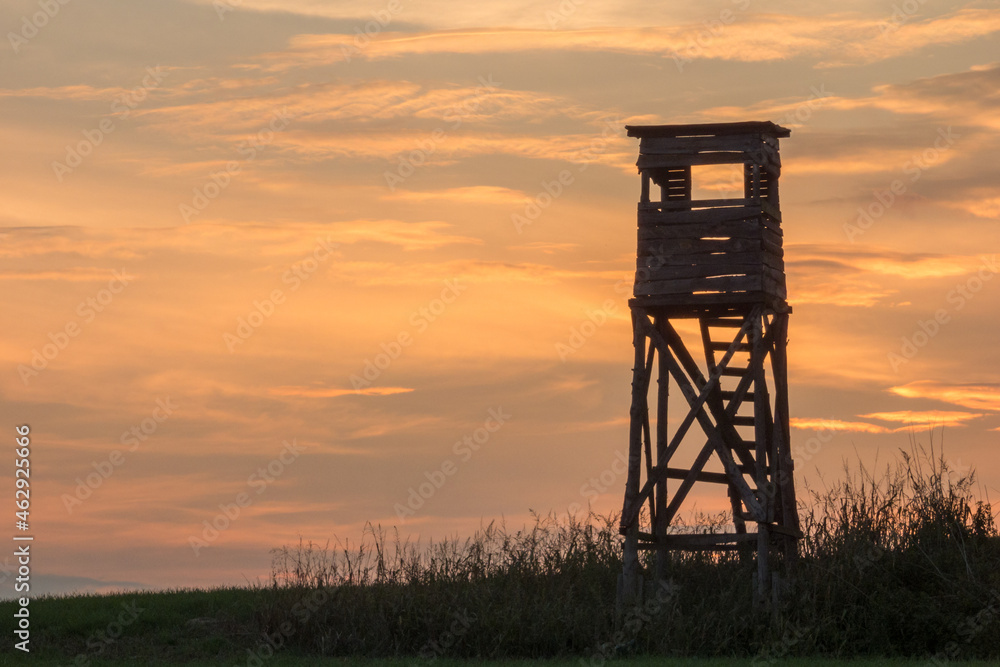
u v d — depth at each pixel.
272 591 49.94
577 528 51.66
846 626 43.69
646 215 49.88
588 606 46.62
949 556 45.41
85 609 49.91
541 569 49.94
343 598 48.03
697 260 48.94
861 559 45.81
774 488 48.19
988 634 41.59
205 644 45.34
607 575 49.84
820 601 44.94
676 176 51.75
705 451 49.16
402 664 41.31
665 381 51.97
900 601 43.41
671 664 39.53
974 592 43.44
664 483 50.94
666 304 49.06
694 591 48.81
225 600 52.00
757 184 49.81
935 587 44.34
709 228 48.97
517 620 45.34
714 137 49.69
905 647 42.56
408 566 49.53
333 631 46.53
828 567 46.28
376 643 45.69
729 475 48.94
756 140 49.28
